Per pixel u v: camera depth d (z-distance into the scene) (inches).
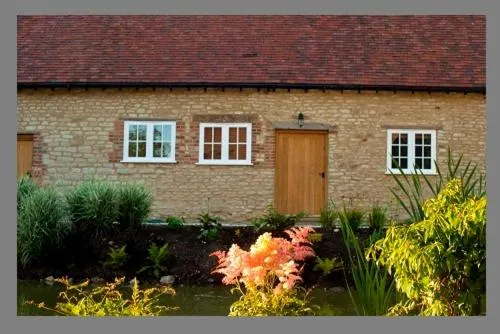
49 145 653.9
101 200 509.4
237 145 649.0
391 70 646.5
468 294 280.2
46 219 482.6
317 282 452.1
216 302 417.1
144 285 459.2
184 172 647.8
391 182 644.7
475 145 647.1
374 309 301.0
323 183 652.7
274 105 647.1
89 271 474.0
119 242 501.4
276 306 276.7
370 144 646.5
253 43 668.1
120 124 651.5
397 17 689.0
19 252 483.5
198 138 647.8
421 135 649.0
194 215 645.9
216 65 650.2
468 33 679.1
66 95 654.5
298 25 681.6
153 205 645.9
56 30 684.1
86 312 274.4
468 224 267.1
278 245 283.0
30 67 654.5
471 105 648.4
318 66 648.4
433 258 270.4
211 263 479.5
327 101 647.1
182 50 664.4
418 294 289.4
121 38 676.1
